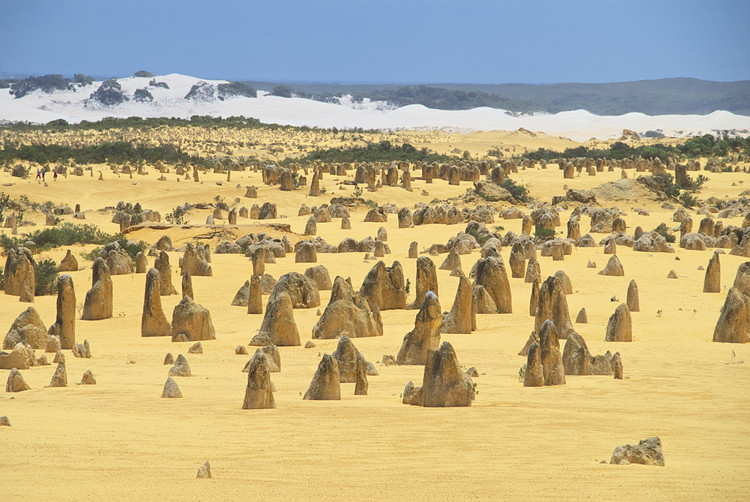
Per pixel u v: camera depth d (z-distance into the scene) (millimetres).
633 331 67562
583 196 195875
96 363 56125
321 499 23891
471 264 111812
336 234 155375
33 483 25031
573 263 113562
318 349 60812
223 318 79250
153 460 28516
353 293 71188
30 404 39844
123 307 86250
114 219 172875
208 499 23641
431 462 28750
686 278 101062
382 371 51312
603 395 43656
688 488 25266
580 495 24438
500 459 29297
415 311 78188
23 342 60719
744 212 176250
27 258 90625
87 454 29047
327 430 34000
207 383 47531
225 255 124188
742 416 38625
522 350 57219
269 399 39000
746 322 62781
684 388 46000
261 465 28125
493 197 199750
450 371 39750
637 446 29125
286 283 80250
